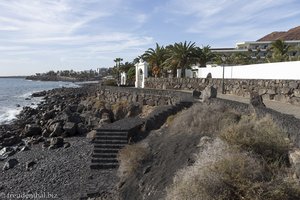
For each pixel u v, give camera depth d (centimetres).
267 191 706
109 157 1550
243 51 7188
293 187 711
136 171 1275
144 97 3050
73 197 1253
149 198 1049
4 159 1980
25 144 2425
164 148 1366
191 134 1377
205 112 1462
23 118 3916
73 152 1977
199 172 817
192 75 4384
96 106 3803
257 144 880
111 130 1706
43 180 1493
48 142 2295
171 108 1998
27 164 1753
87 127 2753
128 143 1627
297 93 2008
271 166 805
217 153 885
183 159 1155
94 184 1316
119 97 3753
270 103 2055
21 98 7438
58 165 1694
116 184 1274
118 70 8475
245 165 782
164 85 4144
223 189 740
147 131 1811
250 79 2595
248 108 1300
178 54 4384
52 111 3934
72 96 6234
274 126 967
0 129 3117
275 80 2269
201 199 742
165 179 1103
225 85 3003
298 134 831
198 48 4444
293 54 4519
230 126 1049
